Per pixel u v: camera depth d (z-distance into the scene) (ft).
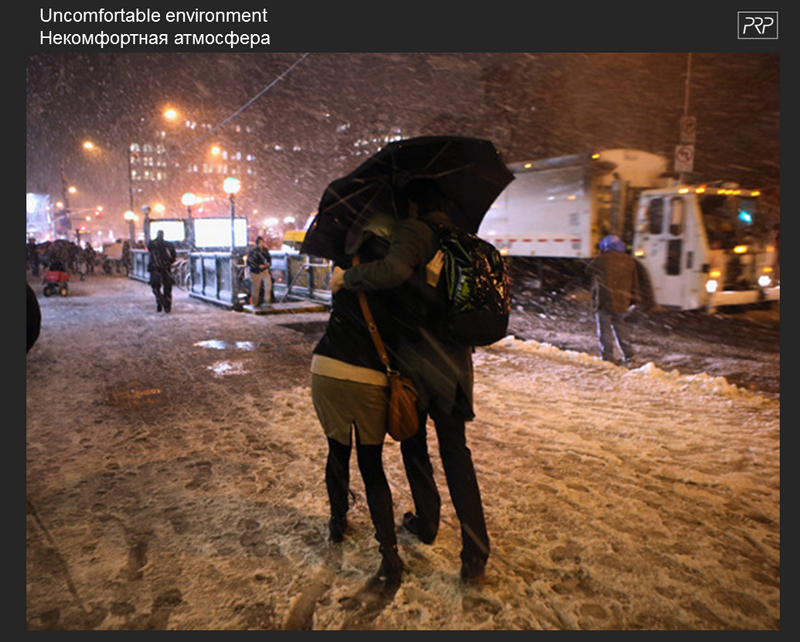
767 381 23.58
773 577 8.98
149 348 27.94
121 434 15.58
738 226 39.58
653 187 45.88
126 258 89.92
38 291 61.72
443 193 9.00
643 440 14.75
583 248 45.78
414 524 10.19
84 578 8.96
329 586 8.75
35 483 12.45
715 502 11.39
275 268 51.88
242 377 22.00
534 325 39.27
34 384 21.02
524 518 10.77
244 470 13.07
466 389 8.66
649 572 9.09
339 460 9.43
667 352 29.50
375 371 8.55
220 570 9.16
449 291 8.08
